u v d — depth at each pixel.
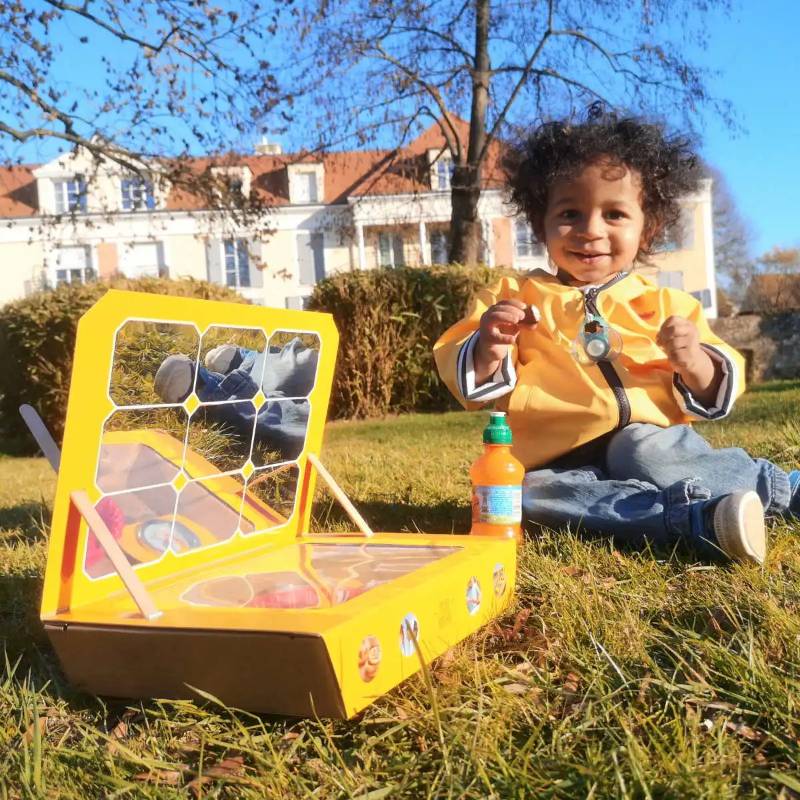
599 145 2.12
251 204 11.96
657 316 2.16
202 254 30.73
